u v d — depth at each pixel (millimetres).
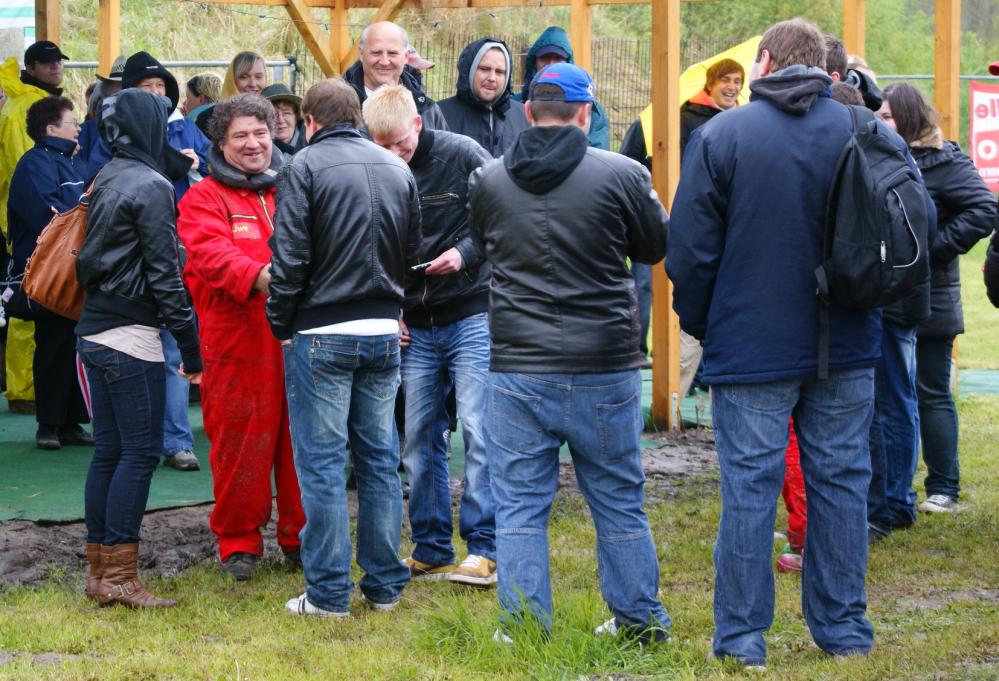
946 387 8477
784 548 7242
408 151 6641
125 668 5277
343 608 6215
